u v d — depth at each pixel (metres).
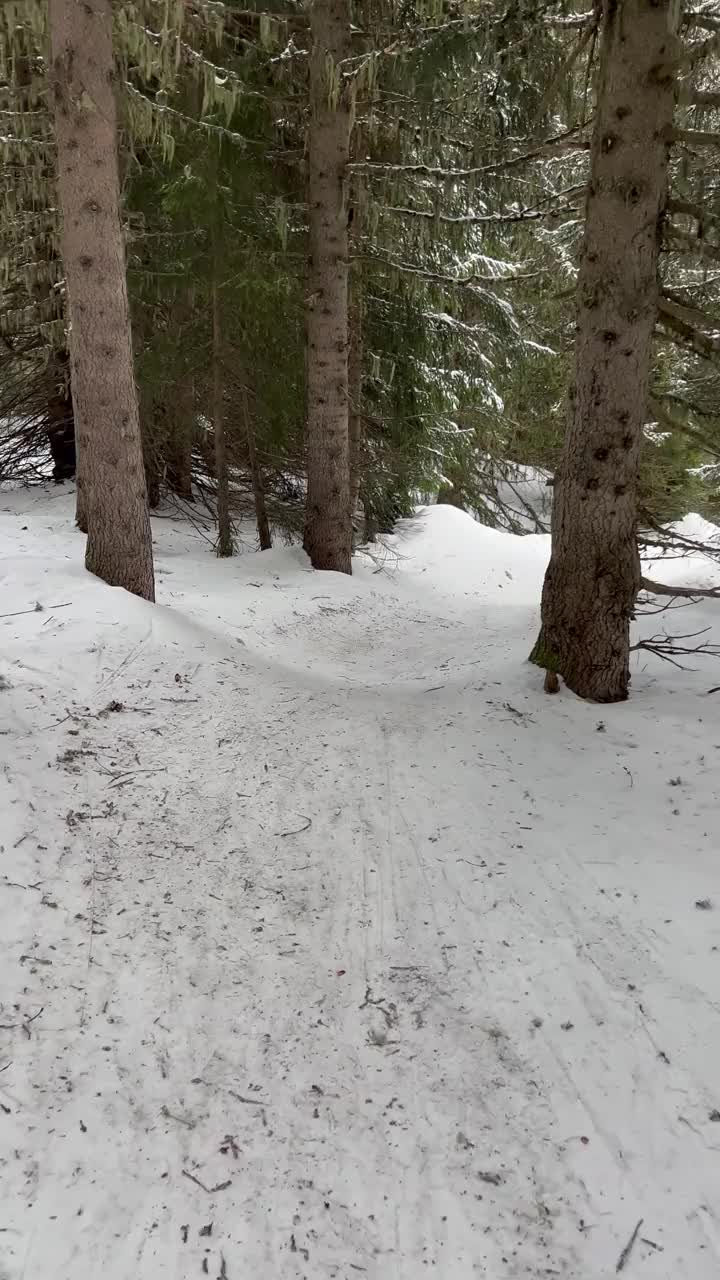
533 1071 2.91
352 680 7.30
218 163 9.24
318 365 10.40
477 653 8.17
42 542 9.50
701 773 4.84
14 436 14.12
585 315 5.49
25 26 6.86
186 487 14.01
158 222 10.66
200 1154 2.61
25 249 10.43
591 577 5.92
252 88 9.66
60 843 4.01
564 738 5.51
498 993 3.28
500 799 4.80
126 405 6.84
